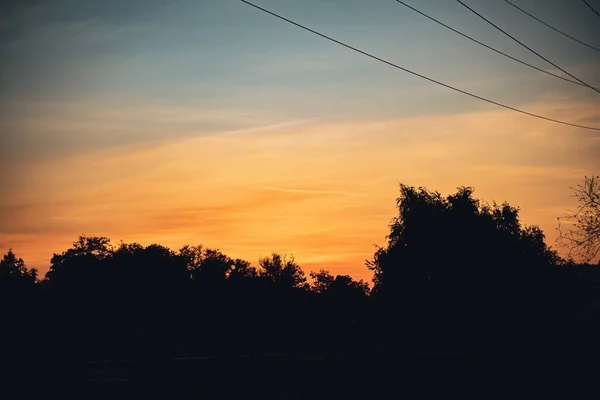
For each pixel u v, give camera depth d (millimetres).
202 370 19672
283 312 69125
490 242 46031
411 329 46750
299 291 77938
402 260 48938
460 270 45500
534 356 26344
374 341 49469
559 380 25531
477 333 43938
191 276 83625
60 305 37656
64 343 23578
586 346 28656
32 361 21344
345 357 22500
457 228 47250
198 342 51219
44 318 27562
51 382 20531
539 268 44312
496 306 43594
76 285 70562
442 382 23922
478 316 44094
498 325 43219
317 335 58375
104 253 78125
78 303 59500
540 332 36312
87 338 31750
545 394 24922
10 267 75250
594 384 25219
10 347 22641
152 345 39750
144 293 73812
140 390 19188
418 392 23172
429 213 49406
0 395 19984
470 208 49062
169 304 74375
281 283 78938
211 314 72562
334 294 69500
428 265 47688
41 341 23375
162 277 77125
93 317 51938
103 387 19484
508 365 25297
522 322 42062
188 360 19672
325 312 62312
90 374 20375
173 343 41656
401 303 47938
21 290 38125
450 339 44781
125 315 66625
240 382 20078
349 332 55469
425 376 23609
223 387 19812
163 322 62375
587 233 27422
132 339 41906
